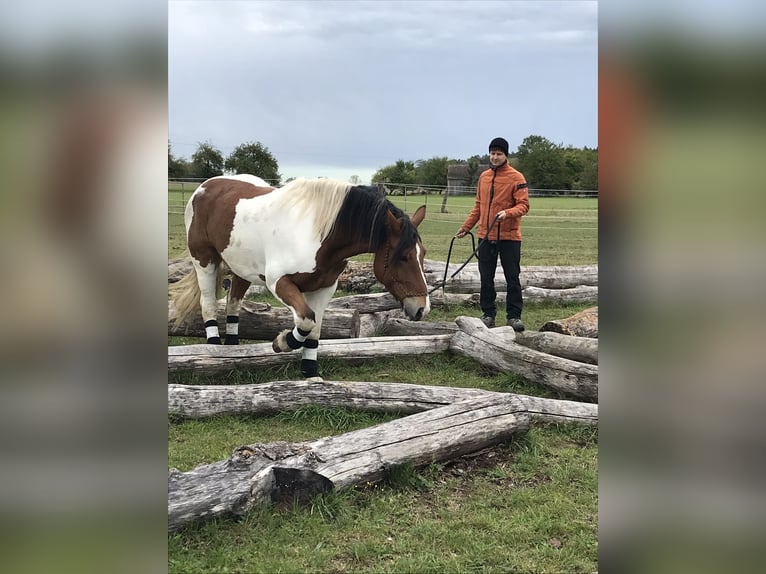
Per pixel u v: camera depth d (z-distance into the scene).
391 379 4.72
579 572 2.39
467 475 3.18
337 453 2.90
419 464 3.08
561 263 10.63
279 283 4.06
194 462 3.24
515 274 5.94
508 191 5.79
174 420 3.78
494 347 4.83
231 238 4.39
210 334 4.96
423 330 5.79
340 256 4.02
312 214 3.96
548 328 5.66
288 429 3.71
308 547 2.48
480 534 2.63
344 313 5.24
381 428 3.13
